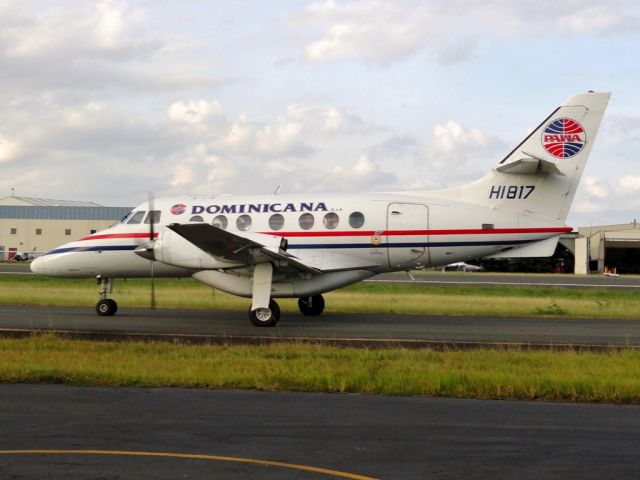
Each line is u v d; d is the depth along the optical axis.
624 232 80.81
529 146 20.97
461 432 8.23
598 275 69.19
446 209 21.05
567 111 20.81
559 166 20.81
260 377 11.40
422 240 21.03
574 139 20.75
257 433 8.09
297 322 21.11
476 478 6.54
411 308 26.25
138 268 22.81
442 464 6.96
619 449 7.55
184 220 22.39
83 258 22.70
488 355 13.88
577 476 6.63
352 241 21.22
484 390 10.67
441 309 25.94
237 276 21.02
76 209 86.56
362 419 8.85
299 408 9.47
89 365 12.44
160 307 26.03
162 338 16.80
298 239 21.47
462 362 13.04
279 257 19.36
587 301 32.31
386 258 21.27
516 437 8.02
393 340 16.69
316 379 11.27
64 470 6.64
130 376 11.46
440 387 10.75
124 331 18.19
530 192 20.92
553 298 34.34
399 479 6.48
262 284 19.94
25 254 81.62
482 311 25.44
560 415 9.18
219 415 8.99
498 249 21.06
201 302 27.98
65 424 8.45
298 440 7.80
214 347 14.91
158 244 20.31
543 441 7.85
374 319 22.16
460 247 21.00
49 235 86.38
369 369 12.16
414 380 11.17
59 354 13.67
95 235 22.94
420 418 8.94
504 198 21.03
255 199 22.39
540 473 6.70
